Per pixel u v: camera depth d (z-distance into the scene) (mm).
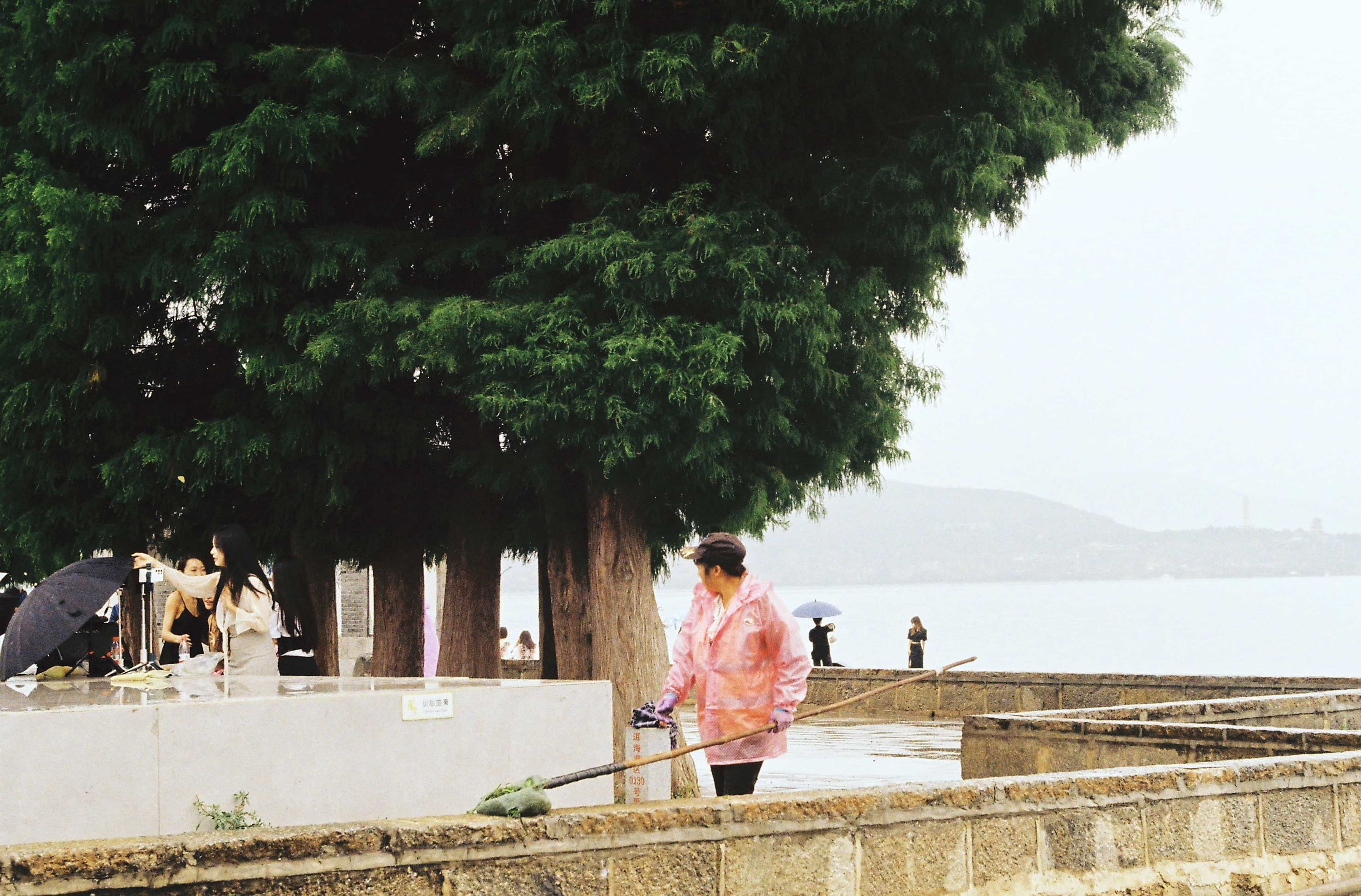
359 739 7766
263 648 9391
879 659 107000
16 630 8648
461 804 8094
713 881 5094
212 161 10805
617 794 12117
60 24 10711
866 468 13664
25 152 11320
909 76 11516
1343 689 18156
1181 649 124188
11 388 11953
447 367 10703
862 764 16125
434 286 12320
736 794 6465
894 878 5492
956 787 5723
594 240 10891
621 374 10617
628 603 12570
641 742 8578
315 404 12102
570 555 13453
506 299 11141
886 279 12414
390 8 12094
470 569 14312
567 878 4824
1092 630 179125
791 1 10484
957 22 10758
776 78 11125
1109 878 6105
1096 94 13289
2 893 4031
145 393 12523
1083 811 6078
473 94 11539
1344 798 7074
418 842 4598
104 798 6980
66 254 10875
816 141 12000
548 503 13414
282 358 11312
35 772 6836
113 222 11008
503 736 8312
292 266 11227
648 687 12508
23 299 11555
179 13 11023
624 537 12617
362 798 7746
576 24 11133
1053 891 5902
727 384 10992
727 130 11367
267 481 12305
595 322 11023
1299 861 6797
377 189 12578
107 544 12758
